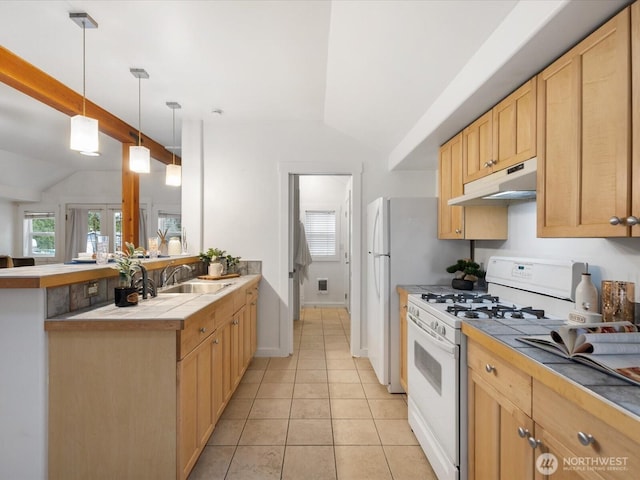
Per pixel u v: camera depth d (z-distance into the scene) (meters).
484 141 2.13
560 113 1.44
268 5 1.88
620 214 1.14
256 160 3.82
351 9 1.84
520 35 1.40
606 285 1.47
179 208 6.70
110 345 1.64
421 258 3.00
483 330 1.53
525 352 1.23
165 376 1.63
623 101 1.13
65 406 1.63
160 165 6.26
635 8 1.08
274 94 3.06
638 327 1.25
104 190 6.59
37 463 1.62
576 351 1.14
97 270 1.95
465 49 1.80
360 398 2.84
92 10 1.90
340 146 3.82
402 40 1.92
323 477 1.90
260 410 2.63
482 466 1.53
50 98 2.67
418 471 1.96
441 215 2.92
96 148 2.29
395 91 2.51
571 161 1.37
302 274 5.67
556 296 1.80
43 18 1.96
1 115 3.96
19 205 6.53
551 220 1.50
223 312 2.38
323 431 2.35
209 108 3.39
